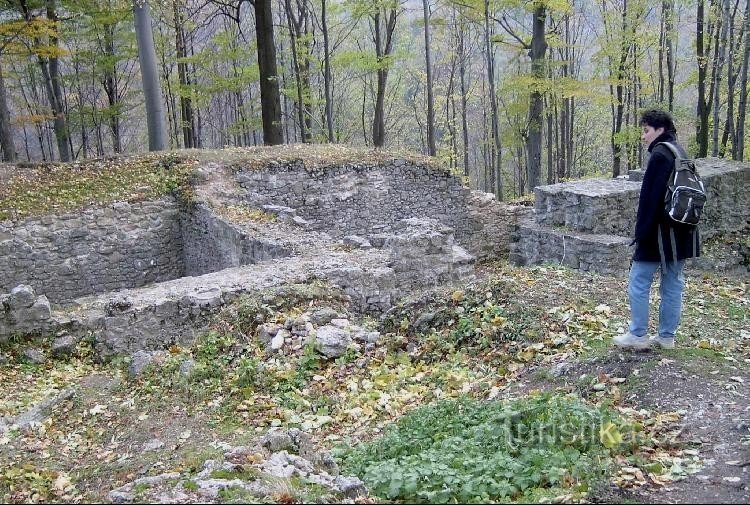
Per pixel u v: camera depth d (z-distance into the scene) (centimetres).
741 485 334
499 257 1792
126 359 845
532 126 2025
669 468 365
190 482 380
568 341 590
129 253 1463
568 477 360
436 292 771
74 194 1452
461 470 377
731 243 1280
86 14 2066
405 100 4316
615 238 1151
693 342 576
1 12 1895
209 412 618
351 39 3219
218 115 4019
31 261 1341
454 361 634
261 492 360
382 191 1772
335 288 905
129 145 3784
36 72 2598
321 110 3028
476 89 3709
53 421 666
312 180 1675
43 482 507
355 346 698
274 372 659
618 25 2102
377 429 533
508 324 646
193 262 1501
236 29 2714
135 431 600
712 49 2183
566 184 1321
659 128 495
